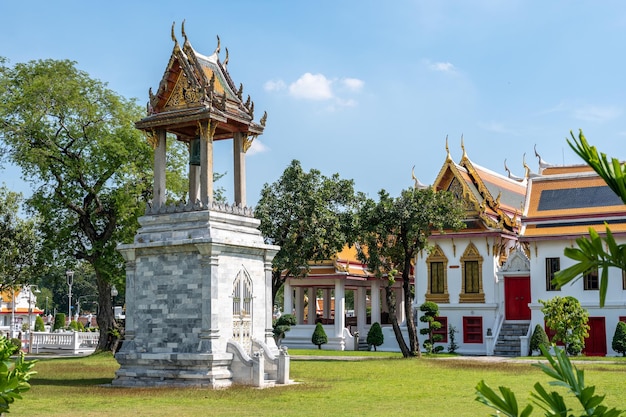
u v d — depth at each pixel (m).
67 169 52.62
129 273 33.44
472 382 32.72
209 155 33.22
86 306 156.25
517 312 58.28
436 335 57.31
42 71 52.47
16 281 65.69
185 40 34.69
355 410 23.62
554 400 8.12
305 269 55.09
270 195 53.97
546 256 55.62
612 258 7.84
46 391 29.36
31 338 65.50
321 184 54.34
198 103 33.78
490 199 61.84
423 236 50.75
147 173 54.38
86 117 52.38
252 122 35.47
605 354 53.00
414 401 26.08
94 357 53.47
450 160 61.69
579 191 56.91
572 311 49.19
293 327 66.25
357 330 67.88
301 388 30.03
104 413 22.92
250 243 33.50
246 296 33.31
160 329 32.28
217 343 31.17
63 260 56.59
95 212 53.56
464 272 60.53
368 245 51.72
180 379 31.00
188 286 31.84
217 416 22.17
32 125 50.97
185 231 32.44
